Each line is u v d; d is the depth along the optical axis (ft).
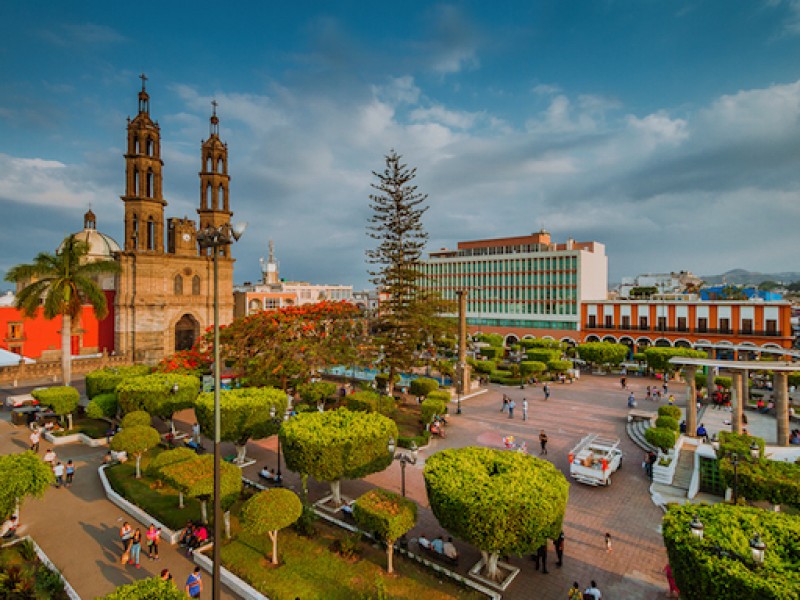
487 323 271.28
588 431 101.45
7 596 43.50
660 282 401.08
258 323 122.52
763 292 260.42
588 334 234.99
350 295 411.75
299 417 70.38
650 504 67.87
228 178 207.82
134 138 182.70
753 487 55.88
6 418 109.40
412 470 80.18
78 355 176.24
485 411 118.93
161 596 36.45
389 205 134.21
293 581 48.67
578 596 44.47
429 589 47.83
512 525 45.29
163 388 93.20
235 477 58.23
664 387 136.77
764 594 32.42
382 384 139.64
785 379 81.56
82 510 65.87
